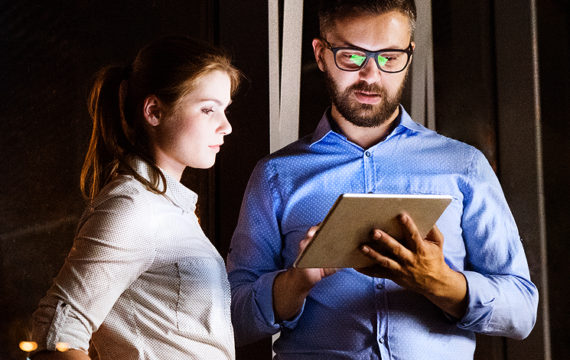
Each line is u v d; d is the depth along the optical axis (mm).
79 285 1300
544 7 2521
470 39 2582
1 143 2223
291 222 1942
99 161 1562
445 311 1749
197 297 1445
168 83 1485
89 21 2279
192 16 2350
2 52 2229
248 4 2393
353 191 1922
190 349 1417
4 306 2213
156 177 1483
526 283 1855
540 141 2494
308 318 1866
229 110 2375
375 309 1803
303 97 2488
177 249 1450
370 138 1995
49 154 2250
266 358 2373
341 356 1810
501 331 1801
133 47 2303
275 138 2410
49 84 2254
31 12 2244
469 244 1905
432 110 2559
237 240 2021
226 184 2381
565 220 2508
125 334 1407
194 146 1511
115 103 1562
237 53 2379
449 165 1911
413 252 1516
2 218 2227
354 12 1847
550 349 2465
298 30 2451
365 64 1849
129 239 1351
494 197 1891
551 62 2523
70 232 2256
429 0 2541
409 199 1401
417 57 2529
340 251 1481
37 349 1281
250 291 1863
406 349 1776
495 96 2594
